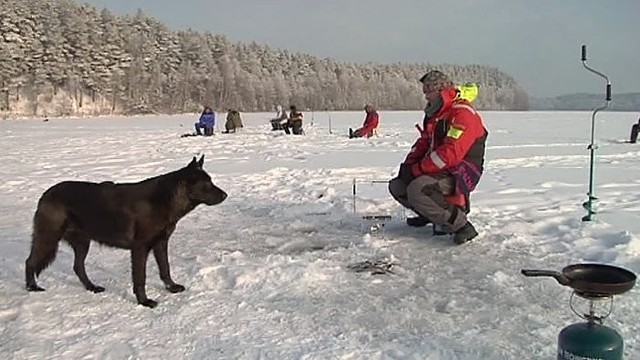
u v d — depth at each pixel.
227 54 98.62
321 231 7.38
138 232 4.87
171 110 88.25
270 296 4.93
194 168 5.11
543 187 10.14
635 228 6.74
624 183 10.47
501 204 8.59
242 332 4.17
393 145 20.00
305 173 12.45
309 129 31.95
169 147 20.45
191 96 92.00
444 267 5.68
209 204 5.16
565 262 5.69
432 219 6.54
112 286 5.31
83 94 81.00
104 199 4.98
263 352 3.82
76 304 4.84
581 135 24.27
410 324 4.27
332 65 114.12
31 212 8.95
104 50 83.00
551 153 16.31
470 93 6.96
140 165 14.80
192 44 94.75
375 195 9.46
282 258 5.93
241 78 96.50
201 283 5.32
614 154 15.92
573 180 10.92
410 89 109.19
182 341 4.05
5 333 4.23
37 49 76.69
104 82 82.69
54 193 5.22
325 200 9.25
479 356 3.71
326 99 101.19
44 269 5.38
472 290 4.99
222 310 4.62
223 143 21.92
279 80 100.19
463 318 4.36
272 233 7.32
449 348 3.83
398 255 6.15
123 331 4.25
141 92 86.38
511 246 6.33
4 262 6.10
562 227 6.91
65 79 79.69
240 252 6.26
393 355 3.74
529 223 7.22
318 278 5.35
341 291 5.02
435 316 4.42
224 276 5.44
